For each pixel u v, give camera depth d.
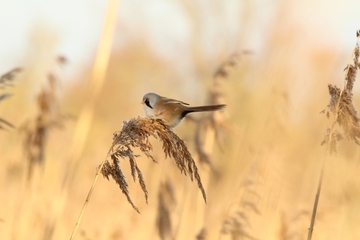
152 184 13.95
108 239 11.48
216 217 11.61
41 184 11.75
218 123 11.26
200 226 11.48
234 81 25.67
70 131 15.30
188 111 8.15
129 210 13.45
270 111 12.70
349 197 12.84
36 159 11.09
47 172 13.25
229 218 9.05
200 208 11.62
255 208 9.16
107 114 37.69
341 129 6.33
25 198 11.40
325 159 6.37
